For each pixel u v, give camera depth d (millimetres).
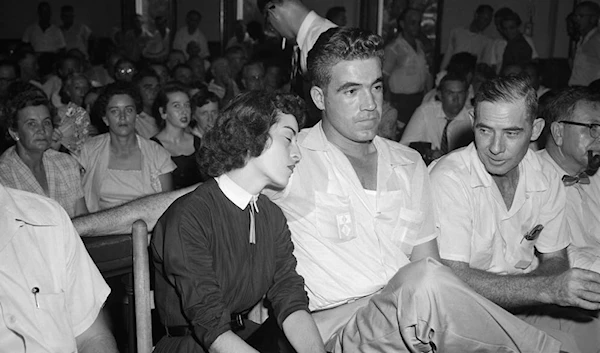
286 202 2227
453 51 9625
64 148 3951
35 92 3137
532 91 2303
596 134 2709
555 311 2668
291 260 2135
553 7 9898
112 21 12016
